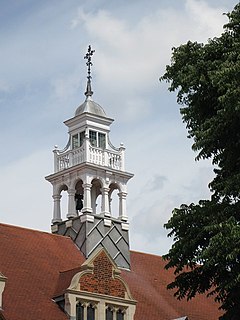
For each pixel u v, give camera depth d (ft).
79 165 231.71
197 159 166.30
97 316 199.82
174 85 168.55
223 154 163.32
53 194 238.27
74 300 196.03
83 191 233.55
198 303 232.32
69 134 239.71
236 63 157.69
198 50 168.86
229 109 155.12
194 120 169.78
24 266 204.33
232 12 169.99
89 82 242.58
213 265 157.79
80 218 229.25
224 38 169.27
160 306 221.05
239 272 153.07
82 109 237.66
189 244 159.84
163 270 241.14
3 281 183.62
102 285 202.59
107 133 239.30
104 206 232.73
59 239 226.17
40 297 195.93
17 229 218.38
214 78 157.89
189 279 167.53
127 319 204.74
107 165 236.02
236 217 157.48
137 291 222.48
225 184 157.38
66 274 204.54
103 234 229.86
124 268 230.68
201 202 164.04
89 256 212.64
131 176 240.12
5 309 184.55
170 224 163.12
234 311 159.74
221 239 149.89
